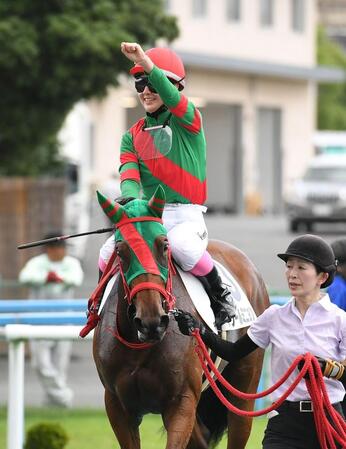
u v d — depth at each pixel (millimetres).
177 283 15211
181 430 14594
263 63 94562
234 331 16141
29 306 21031
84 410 25734
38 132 38406
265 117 101375
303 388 13797
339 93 126688
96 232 14781
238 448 16984
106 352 14914
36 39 34938
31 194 33969
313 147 104312
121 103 85875
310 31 103188
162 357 14625
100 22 36062
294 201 66688
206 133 97625
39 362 25891
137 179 15406
